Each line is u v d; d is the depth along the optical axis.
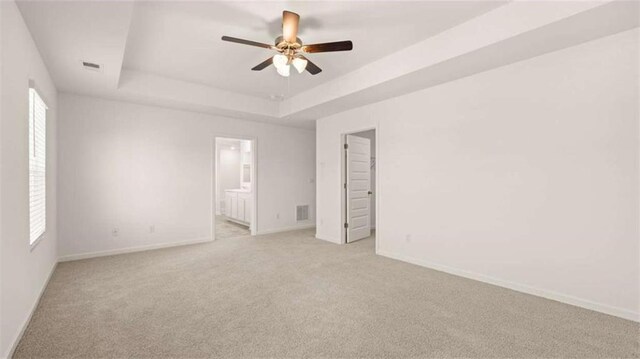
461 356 1.92
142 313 2.50
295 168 6.73
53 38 2.53
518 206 3.01
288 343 2.06
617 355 1.92
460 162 3.50
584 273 2.61
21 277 2.14
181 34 2.96
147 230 4.75
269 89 4.82
